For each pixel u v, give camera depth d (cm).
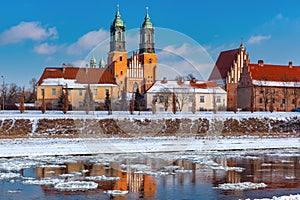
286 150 3709
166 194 1812
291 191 1894
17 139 4109
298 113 5919
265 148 3831
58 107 6544
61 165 2644
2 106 6762
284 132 5322
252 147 3828
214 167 2600
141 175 2284
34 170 2455
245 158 3111
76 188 1930
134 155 3075
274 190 1916
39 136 4384
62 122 4819
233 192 1864
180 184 2031
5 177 2220
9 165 2636
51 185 2006
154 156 3031
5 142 3853
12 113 5288
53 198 1738
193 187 1962
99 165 2642
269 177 2270
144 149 3284
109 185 2000
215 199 1725
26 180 2134
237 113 5762
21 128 4650
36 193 1833
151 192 1848
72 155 3133
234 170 2503
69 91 5991
